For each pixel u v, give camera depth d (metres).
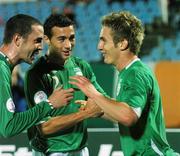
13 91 25.25
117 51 10.69
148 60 33.69
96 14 37.56
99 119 21.78
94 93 10.19
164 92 25.66
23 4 39.03
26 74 12.64
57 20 12.52
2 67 10.74
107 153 18.16
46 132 12.34
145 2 37.28
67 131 12.90
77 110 12.94
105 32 10.71
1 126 10.62
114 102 9.99
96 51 35.44
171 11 36.34
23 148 18.41
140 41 10.79
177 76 26.44
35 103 12.40
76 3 38.31
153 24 36.19
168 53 34.06
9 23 11.11
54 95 11.00
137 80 10.18
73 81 10.49
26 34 11.00
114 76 23.38
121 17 10.65
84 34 36.66
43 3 38.72
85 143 13.33
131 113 9.83
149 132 10.52
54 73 12.82
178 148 18.06
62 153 12.98
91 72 13.50
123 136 10.78
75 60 13.42
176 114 24.75
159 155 10.59
